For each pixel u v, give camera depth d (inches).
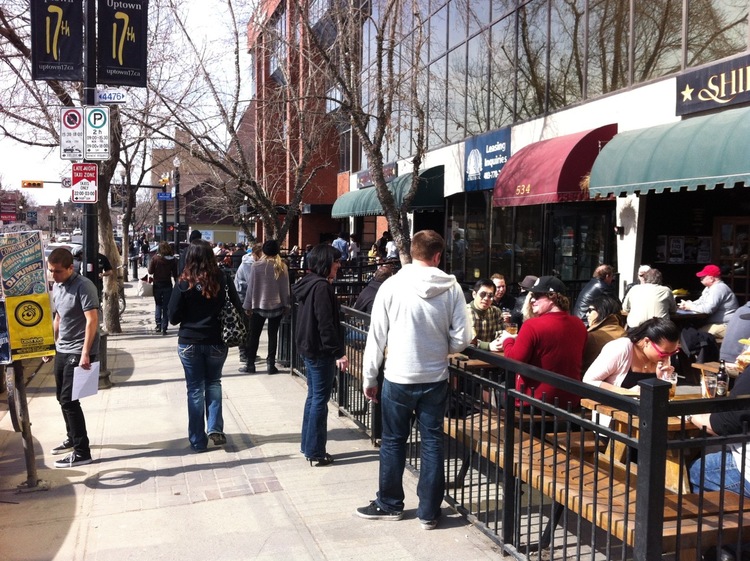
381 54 490.3
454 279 166.4
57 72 315.6
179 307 228.8
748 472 137.7
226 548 160.4
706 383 191.3
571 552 156.5
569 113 513.3
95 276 329.4
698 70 381.7
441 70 740.7
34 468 200.7
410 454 211.5
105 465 220.8
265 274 358.6
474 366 200.4
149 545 162.4
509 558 154.0
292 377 357.7
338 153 1181.1
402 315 164.2
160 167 1215.6
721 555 126.2
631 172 374.3
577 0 505.4
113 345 482.3
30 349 198.5
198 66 540.1
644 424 109.3
